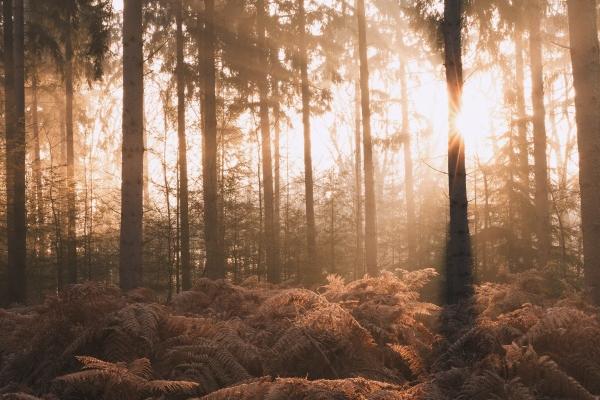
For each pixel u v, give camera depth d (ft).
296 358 15.34
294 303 18.40
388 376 15.58
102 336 15.49
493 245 73.15
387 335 16.87
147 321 15.24
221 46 73.56
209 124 62.13
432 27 50.44
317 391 12.64
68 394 14.05
